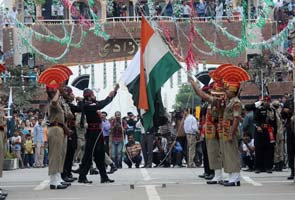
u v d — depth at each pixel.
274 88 73.38
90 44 84.38
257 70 74.81
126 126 49.12
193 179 32.50
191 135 44.53
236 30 85.19
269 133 36.94
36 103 69.88
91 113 30.69
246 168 42.22
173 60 34.16
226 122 28.12
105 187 28.55
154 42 34.06
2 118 26.59
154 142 46.31
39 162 49.69
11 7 85.62
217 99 28.81
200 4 85.69
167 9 85.19
